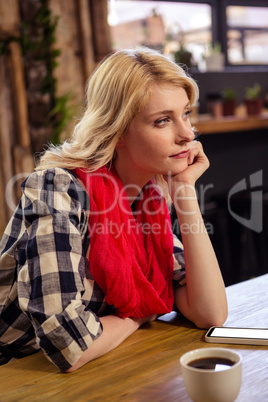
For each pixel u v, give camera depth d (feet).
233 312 4.25
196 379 2.63
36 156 10.99
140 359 3.48
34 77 10.89
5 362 4.25
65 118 10.94
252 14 16.21
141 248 4.22
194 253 4.11
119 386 3.12
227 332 3.78
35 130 11.01
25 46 10.69
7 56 10.59
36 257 3.59
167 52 13.70
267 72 16.38
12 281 4.07
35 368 3.47
